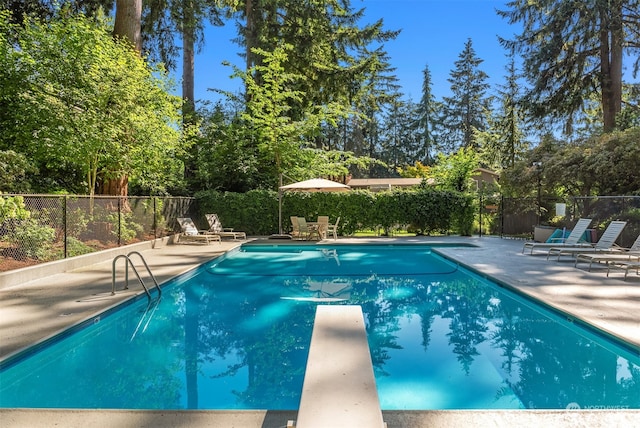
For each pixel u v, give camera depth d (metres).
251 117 18.70
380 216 16.30
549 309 5.64
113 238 10.70
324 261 11.34
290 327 5.57
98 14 15.72
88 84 10.14
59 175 12.63
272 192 16.62
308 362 2.58
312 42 19.34
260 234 16.66
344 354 2.71
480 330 5.43
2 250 7.52
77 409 2.65
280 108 18.23
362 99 27.98
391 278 8.95
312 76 20.44
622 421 2.48
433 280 8.76
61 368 4.21
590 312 5.09
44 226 8.20
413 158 49.47
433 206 16.17
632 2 16.66
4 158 9.24
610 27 16.31
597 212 13.54
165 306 6.62
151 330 5.45
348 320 3.50
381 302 6.93
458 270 9.80
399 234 17.00
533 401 3.45
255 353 4.62
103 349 4.74
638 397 3.51
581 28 17.05
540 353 4.59
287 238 15.13
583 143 15.18
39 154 9.99
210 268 10.12
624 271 8.27
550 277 7.64
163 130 12.96
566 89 18.56
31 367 4.00
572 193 16.28
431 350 4.70
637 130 13.20
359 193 16.38
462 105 47.81
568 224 14.46
